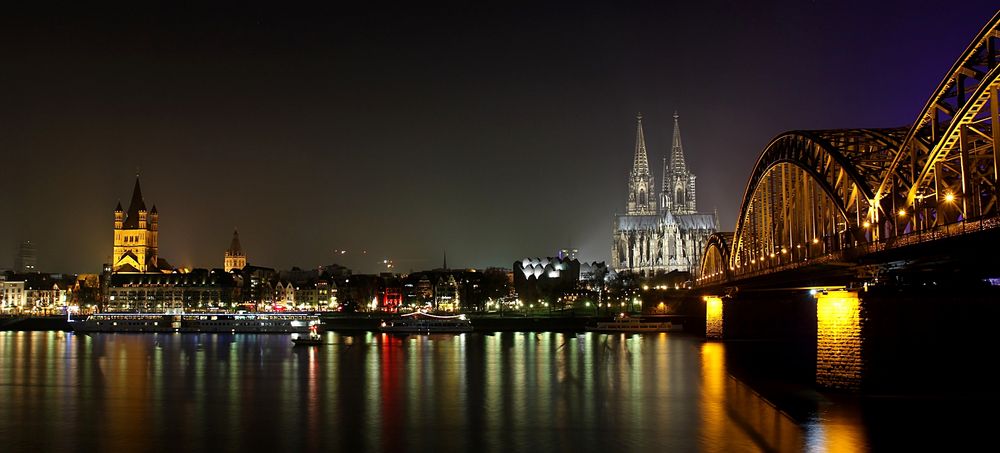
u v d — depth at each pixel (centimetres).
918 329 8094
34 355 16012
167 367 13688
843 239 9694
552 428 8044
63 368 13538
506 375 12156
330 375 12356
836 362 8494
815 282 12900
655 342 18338
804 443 6906
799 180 11700
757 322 18238
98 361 14762
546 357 14912
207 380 11856
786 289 15912
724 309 18488
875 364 8169
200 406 9469
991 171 7138
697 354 15088
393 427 8162
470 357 15088
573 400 9688
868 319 8194
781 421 7900
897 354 8119
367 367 13450
